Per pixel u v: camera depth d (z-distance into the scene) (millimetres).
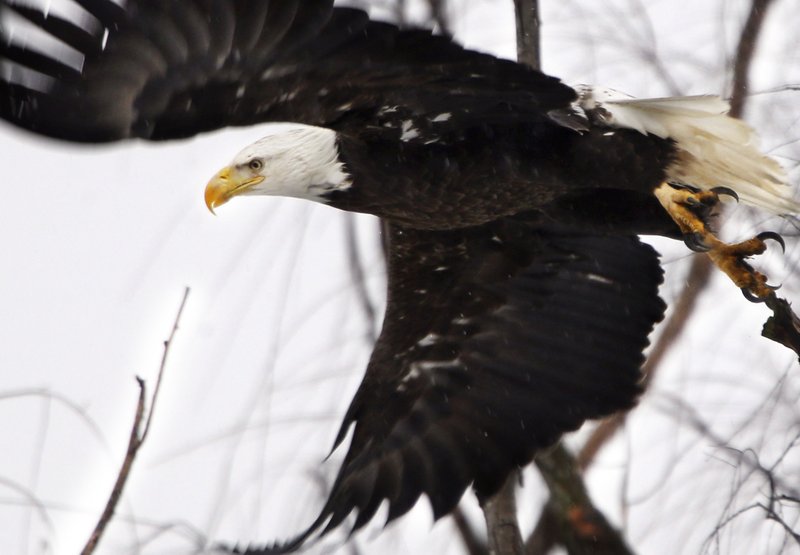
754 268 13266
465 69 11867
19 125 10766
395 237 14438
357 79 11875
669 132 12930
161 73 11273
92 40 10945
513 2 13617
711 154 12992
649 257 14273
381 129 12703
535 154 12945
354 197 13242
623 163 12977
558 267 14375
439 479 13484
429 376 14031
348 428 13414
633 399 13781
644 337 14031
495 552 13000
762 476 12406
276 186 13203
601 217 13711
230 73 11484
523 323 14242
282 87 11734
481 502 13266
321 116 12102
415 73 11875
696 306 14320
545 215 14000
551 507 13570
